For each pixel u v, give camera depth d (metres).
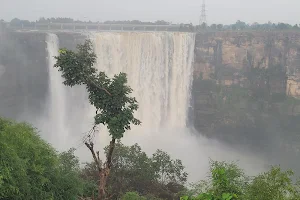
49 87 46.03
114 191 20.66
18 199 12.14
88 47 13.06
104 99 13.02
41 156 13.92
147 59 47.78
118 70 46.19
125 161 22.16
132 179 21.69
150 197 20.16
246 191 12.00
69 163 20.27
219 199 7.97
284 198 10.60
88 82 13.00
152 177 21.97
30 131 15.04
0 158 11.38
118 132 12.98
